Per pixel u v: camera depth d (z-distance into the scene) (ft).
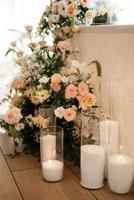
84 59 4.49
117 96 3.69
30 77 4.40
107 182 3.50
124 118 3.57
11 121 3.93
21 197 3.19
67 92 3.68
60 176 3.57
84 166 3.38
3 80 5.97
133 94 3.37
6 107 5.19
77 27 4.53
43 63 4.51
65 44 4.50
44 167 3.55
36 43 4.72
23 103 4.48
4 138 4.36
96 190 3.37
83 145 3.58
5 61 6.10
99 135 3.61
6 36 6.68
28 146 4.40
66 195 3.25
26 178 3.63
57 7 4.63
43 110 4.04
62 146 3.77
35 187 3.41
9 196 3.21
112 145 3.57
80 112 3.94
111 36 3.72
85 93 3.64
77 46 4.66
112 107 3.81
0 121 4.33
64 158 4.17
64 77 3.88
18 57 4.84
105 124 3.52
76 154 3.97
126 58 3.45
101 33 3.95
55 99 3.99
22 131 4.27
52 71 4.41
